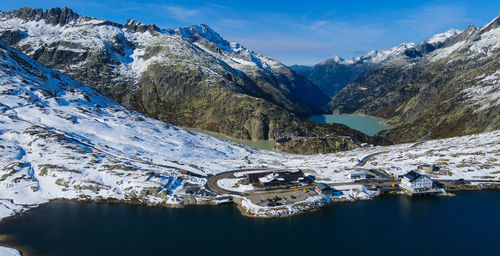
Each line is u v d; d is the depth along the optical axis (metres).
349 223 110.38
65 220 110.81
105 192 128.00
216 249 94.75
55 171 135.25
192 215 115.75
